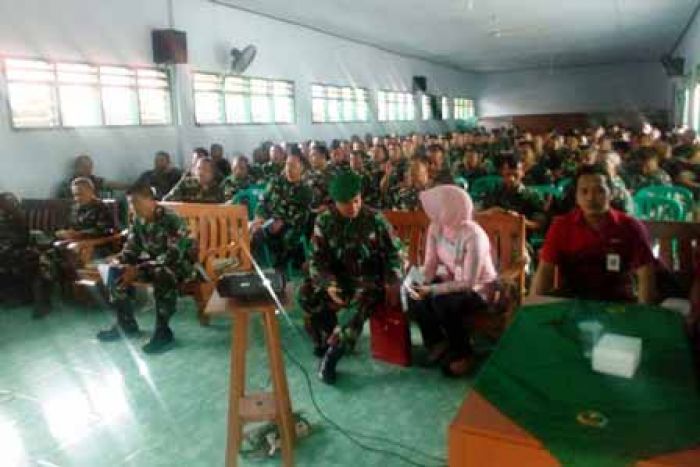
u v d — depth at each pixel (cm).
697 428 105
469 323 277
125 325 348
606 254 218
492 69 1870
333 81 1060
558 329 160
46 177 532
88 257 400
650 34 1175
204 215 390
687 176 492
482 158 653
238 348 187
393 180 536
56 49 534
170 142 677
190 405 255
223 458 212
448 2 777
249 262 377
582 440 102
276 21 871
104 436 231
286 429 195
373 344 296
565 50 1391
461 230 278
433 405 247
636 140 648
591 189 214
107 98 593
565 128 1802
